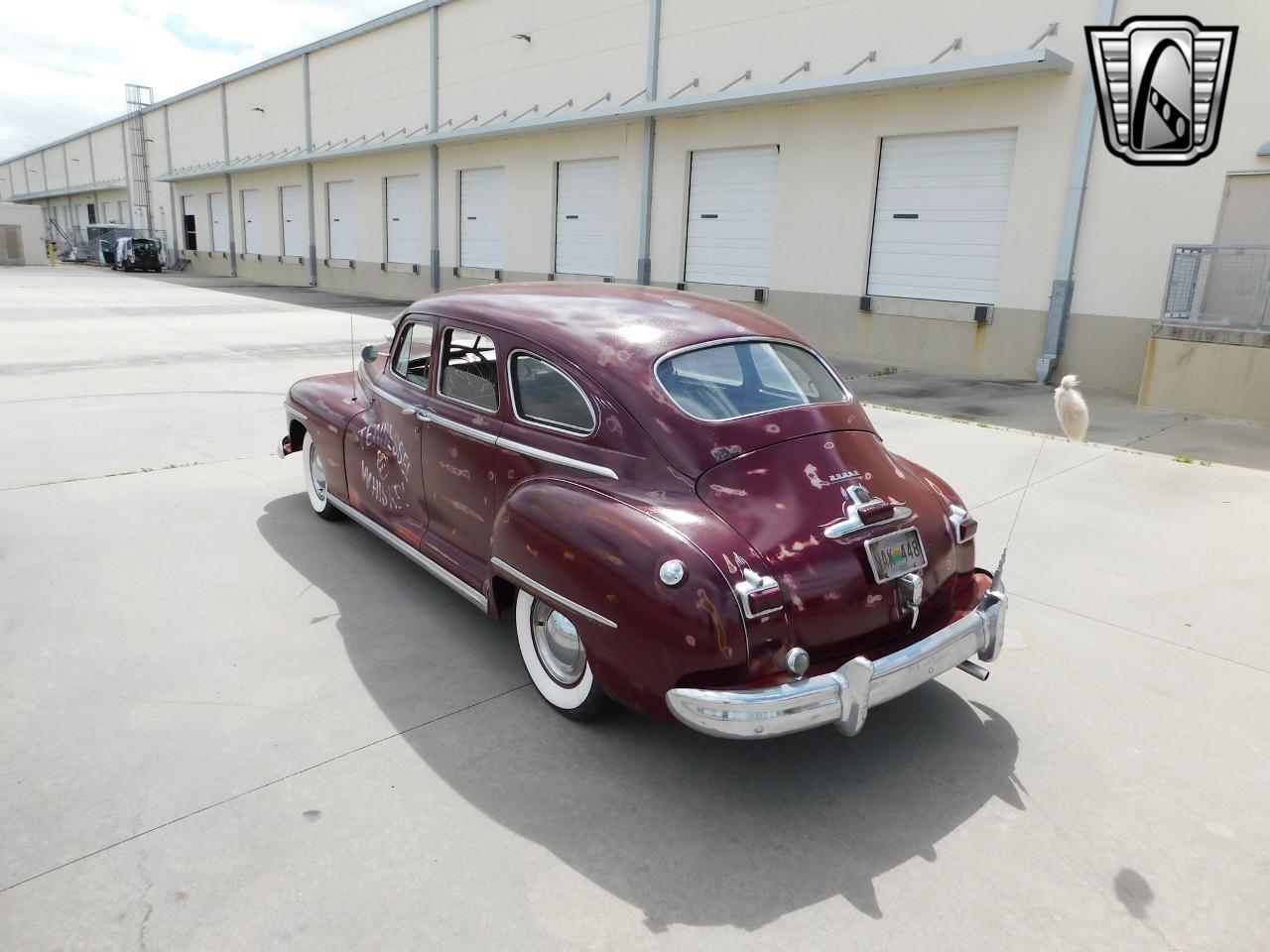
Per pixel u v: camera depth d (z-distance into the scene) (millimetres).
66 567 4398
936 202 12758
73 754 2850
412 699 3264
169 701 3191
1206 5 9945
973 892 2357
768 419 2955
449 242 23156
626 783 2803
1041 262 11641
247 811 2598
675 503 2717
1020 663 3652
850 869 2441
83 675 3352
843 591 2652
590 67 17953
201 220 39594
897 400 9984
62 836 2465
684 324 3268
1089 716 3268
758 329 3389
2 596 4035
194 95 38250
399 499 4062
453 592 4258
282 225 32219
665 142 16500
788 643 2553
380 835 2516
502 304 3555
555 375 3133
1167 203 10578
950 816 2684
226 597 4102
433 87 22719
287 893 2277
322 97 28062
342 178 27531
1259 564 4766
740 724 2420
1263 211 9984
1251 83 9805
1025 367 12000
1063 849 2543
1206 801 2777
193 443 7004
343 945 2113
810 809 2703
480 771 2840
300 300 23297
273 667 3463
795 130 14266
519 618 3271
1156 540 5125
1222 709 3320
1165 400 9750
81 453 6598
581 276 19203
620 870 2408
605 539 2664
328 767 2832
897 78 11945
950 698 3389
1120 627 3998
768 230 15102
